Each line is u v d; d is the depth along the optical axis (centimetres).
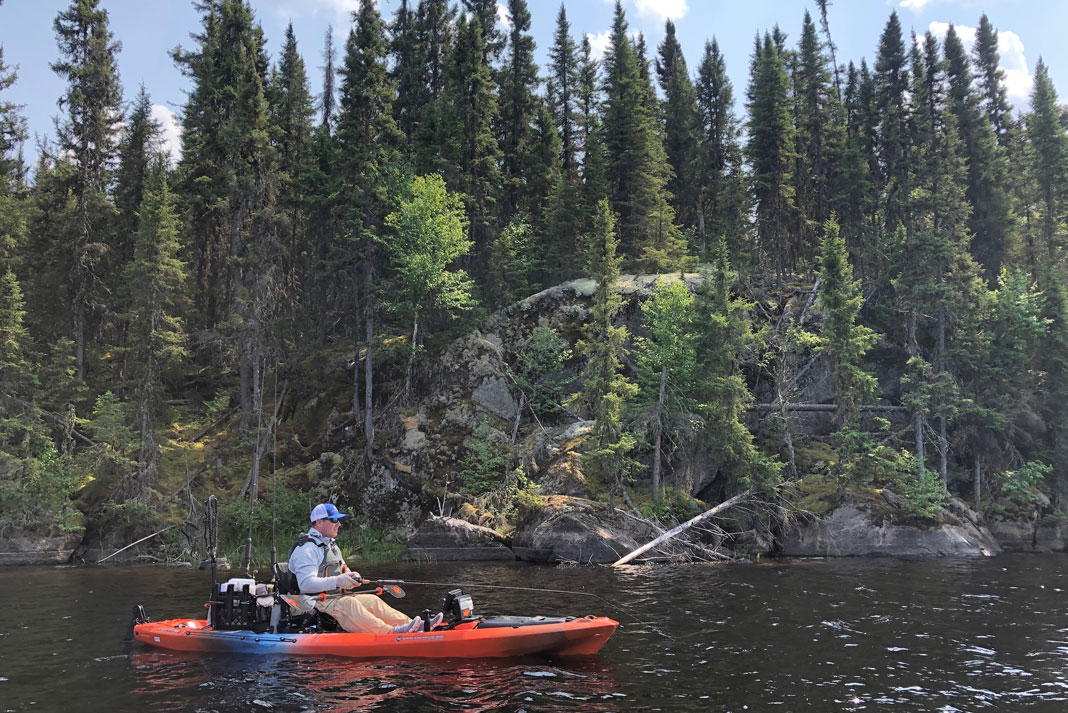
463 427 3125
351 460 3052
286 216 3359
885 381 3372
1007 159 4606
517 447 2959
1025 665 867
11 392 2788
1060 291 3106
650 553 2223
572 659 892
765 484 2452
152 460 2728
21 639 1053
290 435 3334
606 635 905
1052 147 4378
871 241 3712
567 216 4122
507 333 3512
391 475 2883
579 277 4000
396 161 3634
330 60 4900
